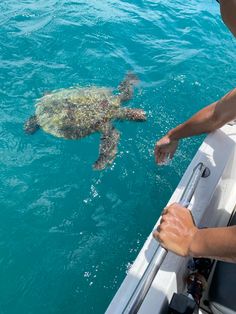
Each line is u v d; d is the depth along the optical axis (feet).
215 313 2.41
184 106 5.96
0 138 5.25
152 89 6.20
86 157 5.12
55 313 3.55
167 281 2.25
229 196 3.27
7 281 3.78
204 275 2.59
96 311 3.57
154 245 2.40
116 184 4.76
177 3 8.52
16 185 4.68
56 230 4.25
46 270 3.88
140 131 5.49
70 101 5.66
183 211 2.26
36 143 5.24
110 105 5.65
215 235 2.06
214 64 6.82
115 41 7.22
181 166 4.97
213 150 3.00
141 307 2.13
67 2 8.18
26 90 6.07
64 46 7.02
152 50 7.06
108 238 4.17
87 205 4.51
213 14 8.20
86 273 3.86
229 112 2.83
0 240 4.12
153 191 4.69
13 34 7.14
